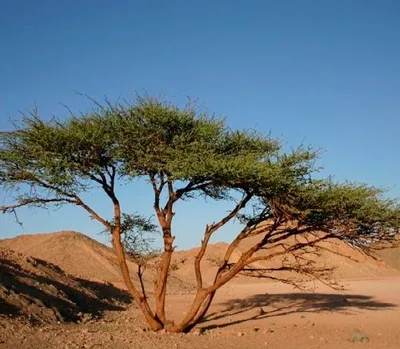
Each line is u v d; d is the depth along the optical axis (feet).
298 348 45.78
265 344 46.85
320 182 47.47
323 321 67.31
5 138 49.42
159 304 54.03
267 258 51.21
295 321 66.69
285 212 48.21
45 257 144.77
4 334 43.78
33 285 68.54
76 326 57.00
